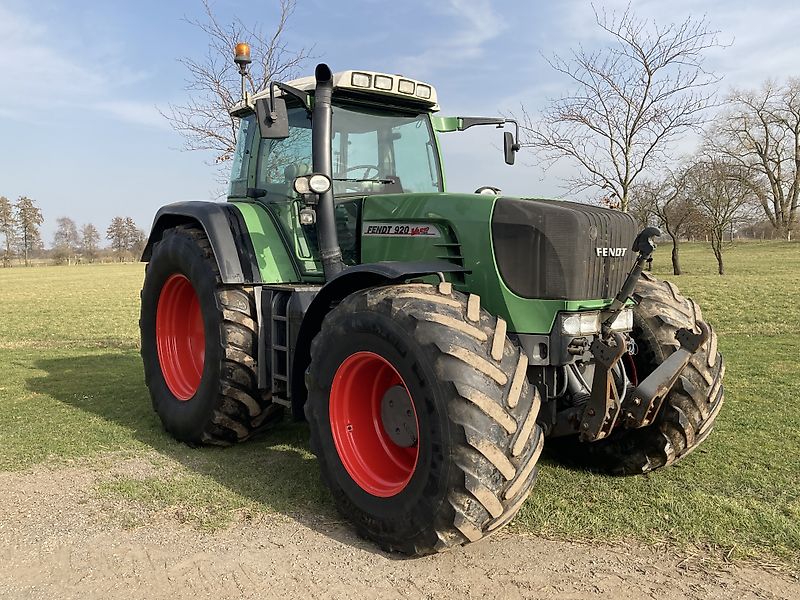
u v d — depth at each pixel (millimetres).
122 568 2920
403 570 2891
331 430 3371
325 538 3223
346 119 4445
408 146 4742
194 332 5238
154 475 4078
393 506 3021
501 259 3395
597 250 3383
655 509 3469
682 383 3766
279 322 4230
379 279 3479
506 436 2777
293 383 3795
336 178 4367
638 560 2947
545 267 3291
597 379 3104
